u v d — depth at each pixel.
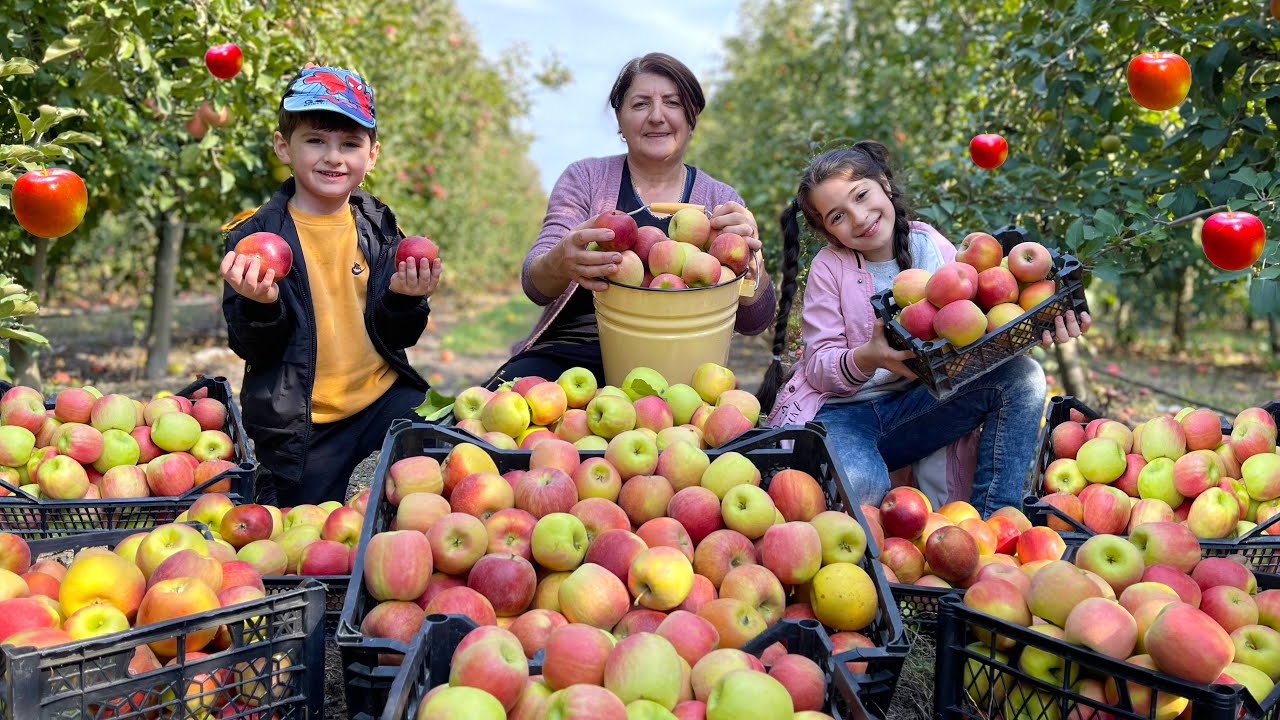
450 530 2.08
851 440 3.31
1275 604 2.08
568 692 1.57
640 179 4.03
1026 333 2.82
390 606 1.94
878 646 2.01
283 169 6.81
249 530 2.48
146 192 7.10
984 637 2.01
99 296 16.33
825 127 7.81
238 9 4.61
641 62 3.86
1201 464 2.77
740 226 3.29
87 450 2.96
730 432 2.69
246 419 3.42
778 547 2.13
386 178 10.24
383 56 9.71
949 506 2.89
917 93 8.05
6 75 3.05
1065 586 1.97
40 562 2.21
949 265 2.78
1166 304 13.95
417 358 11.75
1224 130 3.85
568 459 2.46
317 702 1.88
